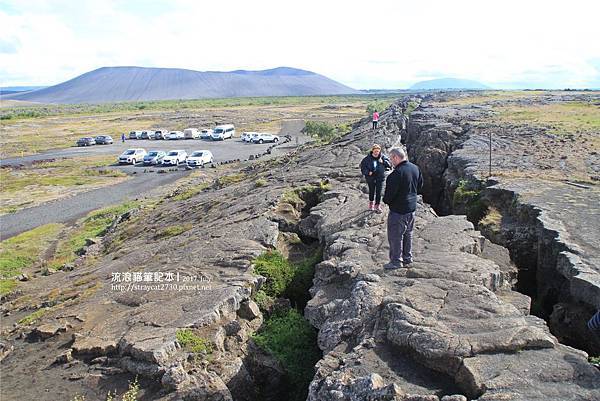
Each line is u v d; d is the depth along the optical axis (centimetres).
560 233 1320
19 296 2000
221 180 3719
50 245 3005
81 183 5091
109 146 8300
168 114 14650
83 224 3472
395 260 1044
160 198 4156
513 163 2255
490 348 726
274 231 1576
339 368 764
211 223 2008
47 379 991
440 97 7581
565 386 656
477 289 906
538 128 3278
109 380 948
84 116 14475
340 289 1055
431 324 784
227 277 1266
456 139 3175
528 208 1565
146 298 1241
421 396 653
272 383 992
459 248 1159
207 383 890
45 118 13638
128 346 992
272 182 2466
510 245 1491
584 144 2694
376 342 805
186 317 1065
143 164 6350
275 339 1055
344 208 1608
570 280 1133
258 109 16512
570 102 5484
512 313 821
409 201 1014
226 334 1044
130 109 18038
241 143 8369
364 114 12269
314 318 985
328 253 1229
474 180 2033
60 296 1653
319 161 2770
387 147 2931
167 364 930
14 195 4531
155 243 2144
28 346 1155
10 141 8838
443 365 721
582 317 1073
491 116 4150
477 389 662
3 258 2720
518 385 657
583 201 1605
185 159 6400
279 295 1266
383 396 659
